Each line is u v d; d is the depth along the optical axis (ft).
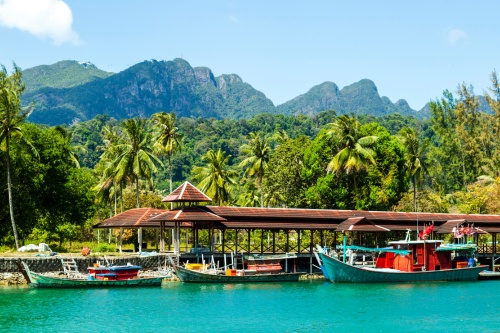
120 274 219.20
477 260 289.74
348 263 256.73
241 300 195.52
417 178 364.99
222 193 355.97
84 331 150.61
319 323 163.43
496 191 352.69
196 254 242.78
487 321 167.84
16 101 244.83
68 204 283.38
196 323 161.17
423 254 252.21
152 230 374.43
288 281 241.76
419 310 182.70
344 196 335.67
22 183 270.67
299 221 265.54
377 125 346.54
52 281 209.97
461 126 447.83
